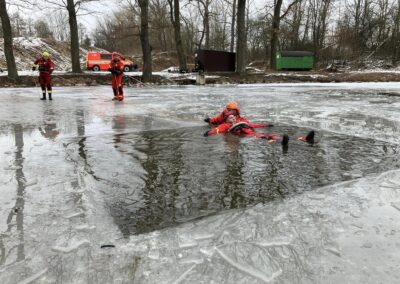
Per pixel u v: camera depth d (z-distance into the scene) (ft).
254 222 9.07
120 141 18.67
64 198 10.71
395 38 127.54
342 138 19.63
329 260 7.32
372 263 7.22
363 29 136.36
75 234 8.43
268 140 18.63
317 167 13.98
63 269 7.00
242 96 46.91
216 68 87.76
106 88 64.03
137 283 6.56
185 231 8.59
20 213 9.63
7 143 18.19
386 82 83.25
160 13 107.96
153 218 9.36
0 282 6.60
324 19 136.67
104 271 6.93
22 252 7.62
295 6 130.82
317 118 27.27
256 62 144.36
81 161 14.80
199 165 14.21
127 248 7.78
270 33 103.30
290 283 6.59
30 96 46.14
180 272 6.89
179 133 20.85
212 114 29.30
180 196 10.94
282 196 10.90
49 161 14.78
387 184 11.91
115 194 11.09
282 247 7.82
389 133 21.22
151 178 12.62
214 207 10.09
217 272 6.90
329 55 133.39
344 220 9.15
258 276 6.79
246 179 12.50
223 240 8.14
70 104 36.63
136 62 152.46
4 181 12.23
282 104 37.06
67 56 160.86
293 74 88.48
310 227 8.77
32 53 144.77
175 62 159.94
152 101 40.27
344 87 65.92
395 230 8.61
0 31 157.79
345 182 12.13
